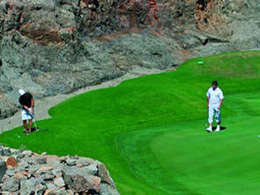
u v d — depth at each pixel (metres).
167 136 19.69
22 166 10.59
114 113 26.12
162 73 38.97
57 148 18.05
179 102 28.72
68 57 37.34
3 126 24.97
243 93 34.38
